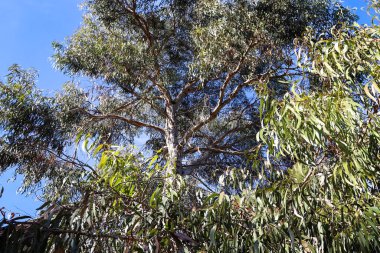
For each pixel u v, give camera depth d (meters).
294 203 2.69
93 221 2.70
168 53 9.19
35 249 2.25
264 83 2.96
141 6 8.80
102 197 2.79
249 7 7.71
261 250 2.65
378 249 2.70
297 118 2.65
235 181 3.05
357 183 2.69
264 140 2.79
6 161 7.84
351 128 2.61
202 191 3.27
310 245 2.66
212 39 7.55
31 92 8.10
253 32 7.42
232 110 8.96
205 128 9.10
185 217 2.91
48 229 2.37
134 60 8.14
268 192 2.79
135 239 2.76
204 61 7.52
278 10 7.54
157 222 2.82
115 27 9.05
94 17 8.95
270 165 2.90
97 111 8.62
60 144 8.04
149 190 3.05
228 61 7.70
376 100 2.75
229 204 2.76
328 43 3.09
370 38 3.03
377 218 2.76
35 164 7.57
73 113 8.26
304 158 2.81
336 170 2.69
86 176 2.93
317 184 2.79
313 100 2.71
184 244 2.77
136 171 3.06
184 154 8.21
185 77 9.11
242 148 8.75
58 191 3.11
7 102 7.95
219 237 2.73
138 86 8.73
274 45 7.43
